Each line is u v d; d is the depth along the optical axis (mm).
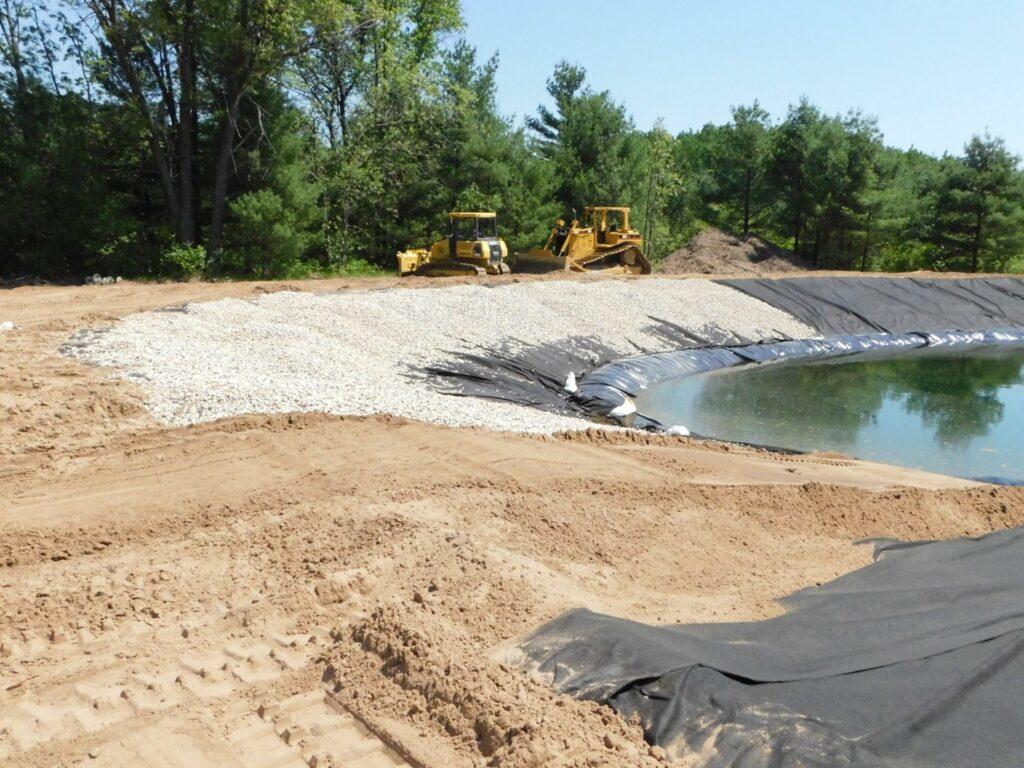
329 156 31531
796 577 7082
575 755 4113
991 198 40844
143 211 28375
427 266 27219
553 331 19453
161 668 5238
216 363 11766
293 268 27734
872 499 9125
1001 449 14227
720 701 4504
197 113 27953
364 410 10875
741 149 47344
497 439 10453
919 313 28578
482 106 37750
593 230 29719
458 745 4324
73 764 4266
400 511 7625
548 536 7461
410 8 37062
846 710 4516
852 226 42781
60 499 7660
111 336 12188
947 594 6484
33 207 23953
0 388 9789
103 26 24547
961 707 4551
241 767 4281
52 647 5426
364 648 5223
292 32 25766
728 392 18516
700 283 27125
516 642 5293
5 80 23906
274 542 7016
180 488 8023
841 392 18906
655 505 8539
